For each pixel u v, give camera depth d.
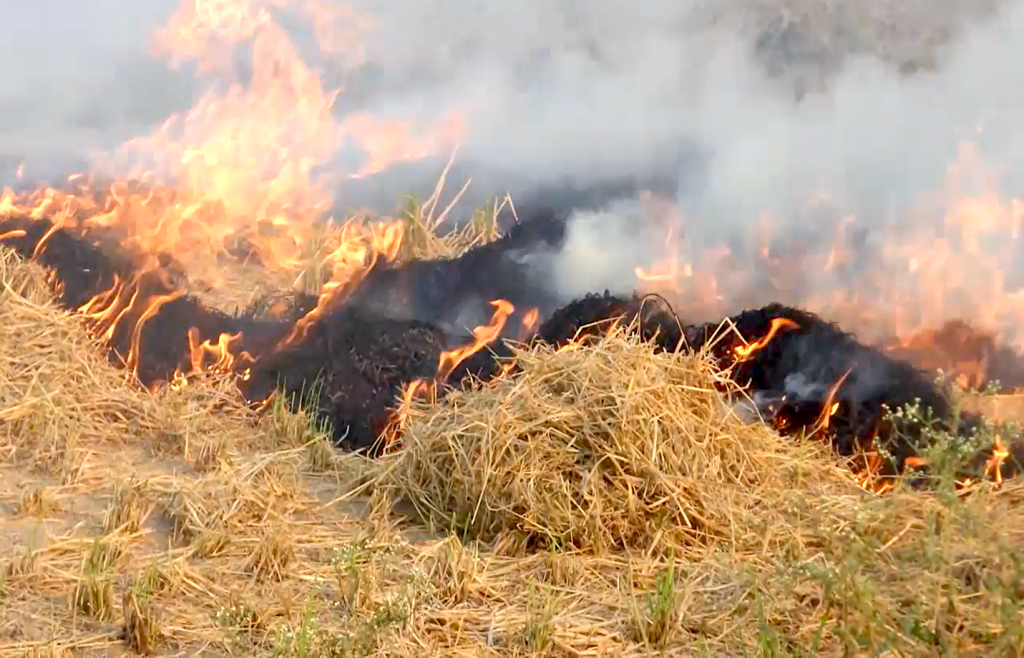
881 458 5.91
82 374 6.50
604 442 5.33
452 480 5.44
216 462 5.89
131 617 4.37
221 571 4.91
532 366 5.74
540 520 5.20
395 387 6.57
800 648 4.39
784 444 5.90
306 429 6.29
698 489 5.29
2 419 5.95
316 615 4.58
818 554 5.01
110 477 5.71
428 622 4.58
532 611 4.67
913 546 4.91
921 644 4.31
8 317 6.66
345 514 5.53
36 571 4.75
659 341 6.66
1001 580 4.45
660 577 4.88
